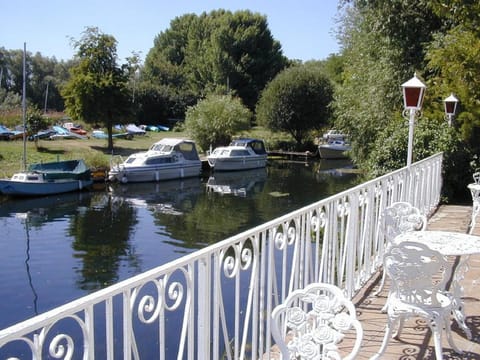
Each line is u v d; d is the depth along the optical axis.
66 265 10.88
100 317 7.04
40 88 57.84
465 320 3.50
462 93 8.57
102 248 12.27
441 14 8.91
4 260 11.14
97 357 5.96
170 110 47.47
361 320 3.59
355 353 1.98
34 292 9.25
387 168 10.98
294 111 34.09
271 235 2.73
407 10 13.26
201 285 2.13
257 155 28.64
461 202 10.31
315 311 2.13
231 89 46.50
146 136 36.28
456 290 3.12
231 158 27.22
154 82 53.47
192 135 30.86
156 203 18.30
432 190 7.96
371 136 15.48
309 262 3.27
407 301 2.79
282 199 19.38
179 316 6.89
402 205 4.10
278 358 3.08
